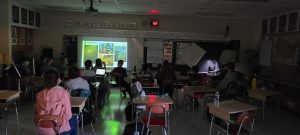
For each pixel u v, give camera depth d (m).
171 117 5.70
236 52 8.95
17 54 7.32
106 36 9.00
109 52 9.05
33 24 8.12
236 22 9.21
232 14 8.09
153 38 9.15
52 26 8.80
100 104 6.09
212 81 6.70
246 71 8.26
